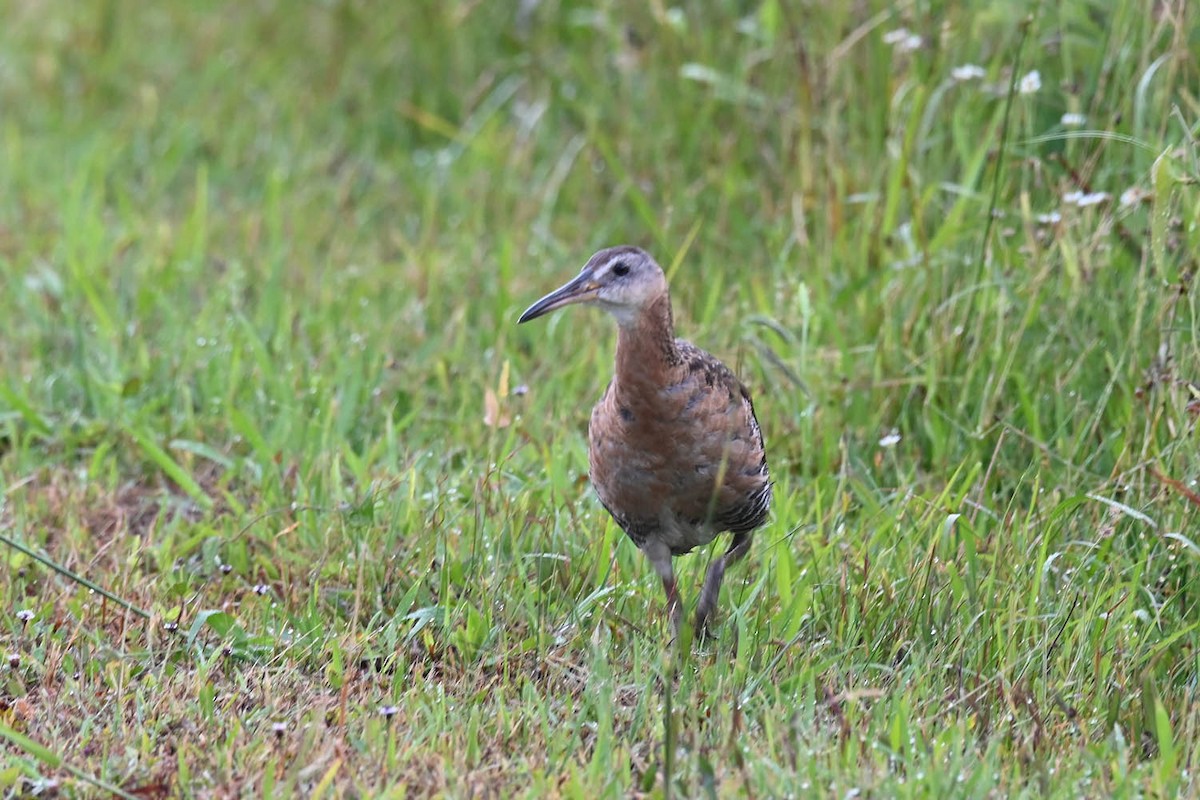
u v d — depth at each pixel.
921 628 8.62
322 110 16.31
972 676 8.27
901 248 12.06
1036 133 11.88
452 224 14.41
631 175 14.11
